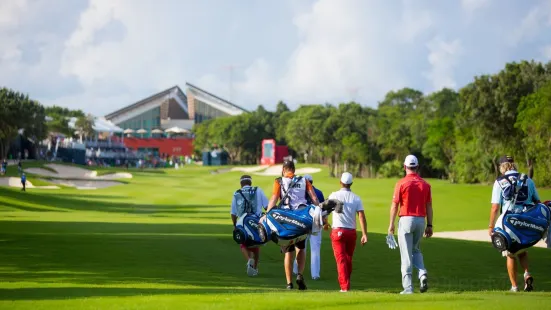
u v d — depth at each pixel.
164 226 30.98
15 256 18.33
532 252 24.42
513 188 13.49
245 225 15.50
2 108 109.94
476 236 32.44
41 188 79.50
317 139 138.25
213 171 141.50
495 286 15.95
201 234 26.61
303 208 13.71
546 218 13.50
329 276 17.64
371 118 135.12
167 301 10.18
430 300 10.69
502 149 89.81
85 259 17.98
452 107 134.50
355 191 73.62
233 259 19.25
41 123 127.88
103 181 90.38
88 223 32.00
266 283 15.13
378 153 130.50
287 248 13.97
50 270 15.80
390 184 83.69
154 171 135.75
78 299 10.46
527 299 10.98
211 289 12.80
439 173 128.38
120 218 37.31
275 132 194.38
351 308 9.70
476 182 97.56
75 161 147.00
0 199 47.97
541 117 76.44
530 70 87.25
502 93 85.25
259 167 154.00
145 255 19.22
